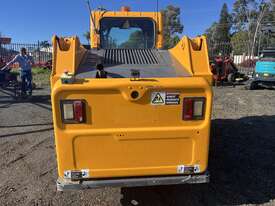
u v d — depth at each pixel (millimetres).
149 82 3191
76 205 3953
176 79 3270
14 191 4297
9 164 5195
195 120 3324
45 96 12070
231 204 3947
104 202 4023
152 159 3375
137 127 3279
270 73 14812
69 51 3604
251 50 42812
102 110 3211
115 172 3363
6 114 8727
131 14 5469
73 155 3285
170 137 3324
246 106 10250
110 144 3293
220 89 15562
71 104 3172
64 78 3146
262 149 5844
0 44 22375
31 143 6227
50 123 7703
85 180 3367
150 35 5543
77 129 3229
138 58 4242
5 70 14156
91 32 5391
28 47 23016
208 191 4277
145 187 4379
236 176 4719
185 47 3832
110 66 3930
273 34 24562
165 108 3262
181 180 3447
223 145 6062
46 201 4043
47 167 5070
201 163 3438
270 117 8523
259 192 4242
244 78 18016
